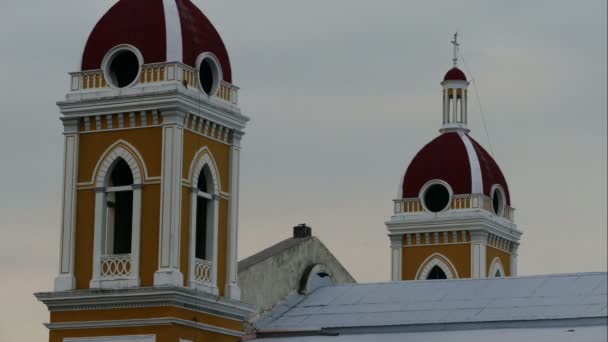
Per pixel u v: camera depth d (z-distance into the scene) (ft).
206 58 322.75
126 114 315.99
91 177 317.63
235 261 325.62
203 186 323.16
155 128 313.73
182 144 312.91
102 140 318.04
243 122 330.34
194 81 318.65
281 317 353.51
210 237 321.11
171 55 315.17
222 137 326.24
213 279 319.88
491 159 469.16
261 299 354.54
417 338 318.65
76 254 316.81
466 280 342.23
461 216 451.12
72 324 314.55
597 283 326.44
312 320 344.90
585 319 308.81
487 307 326.44
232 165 327.47
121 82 321.11
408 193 461.78
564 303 319.68
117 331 311.47
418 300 339.57
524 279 335.67
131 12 321.32
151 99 312.71
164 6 320.50
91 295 311.88
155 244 310.04
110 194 321.73
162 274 307.78
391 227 460.14
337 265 384.68
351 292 356.18
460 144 462.19
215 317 319.88
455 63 474.08
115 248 321.32
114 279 312.09
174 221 309.01
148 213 311.88
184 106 312.71
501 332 312.29
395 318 331.57
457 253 451.94
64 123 320.91
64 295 313.73
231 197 326.65
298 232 382.01
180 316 309.63
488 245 454.81
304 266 371.35
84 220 317.42
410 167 464.65
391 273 458.50
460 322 319.68
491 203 458.09
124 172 321.73
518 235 469.98
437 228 454.40
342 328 331.16
